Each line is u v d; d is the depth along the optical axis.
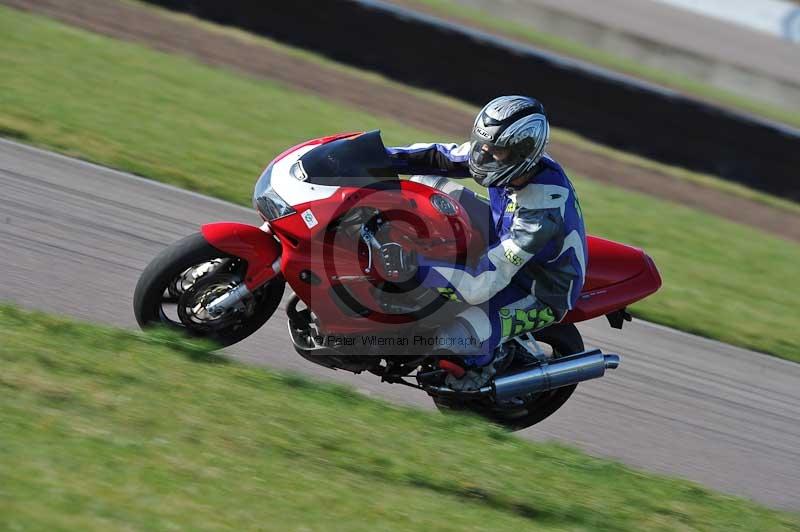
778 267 37.22
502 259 16.30
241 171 31.17
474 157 16.41
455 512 13.03
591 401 21.48
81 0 49.28
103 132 30.98
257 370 16.80
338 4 52.19
